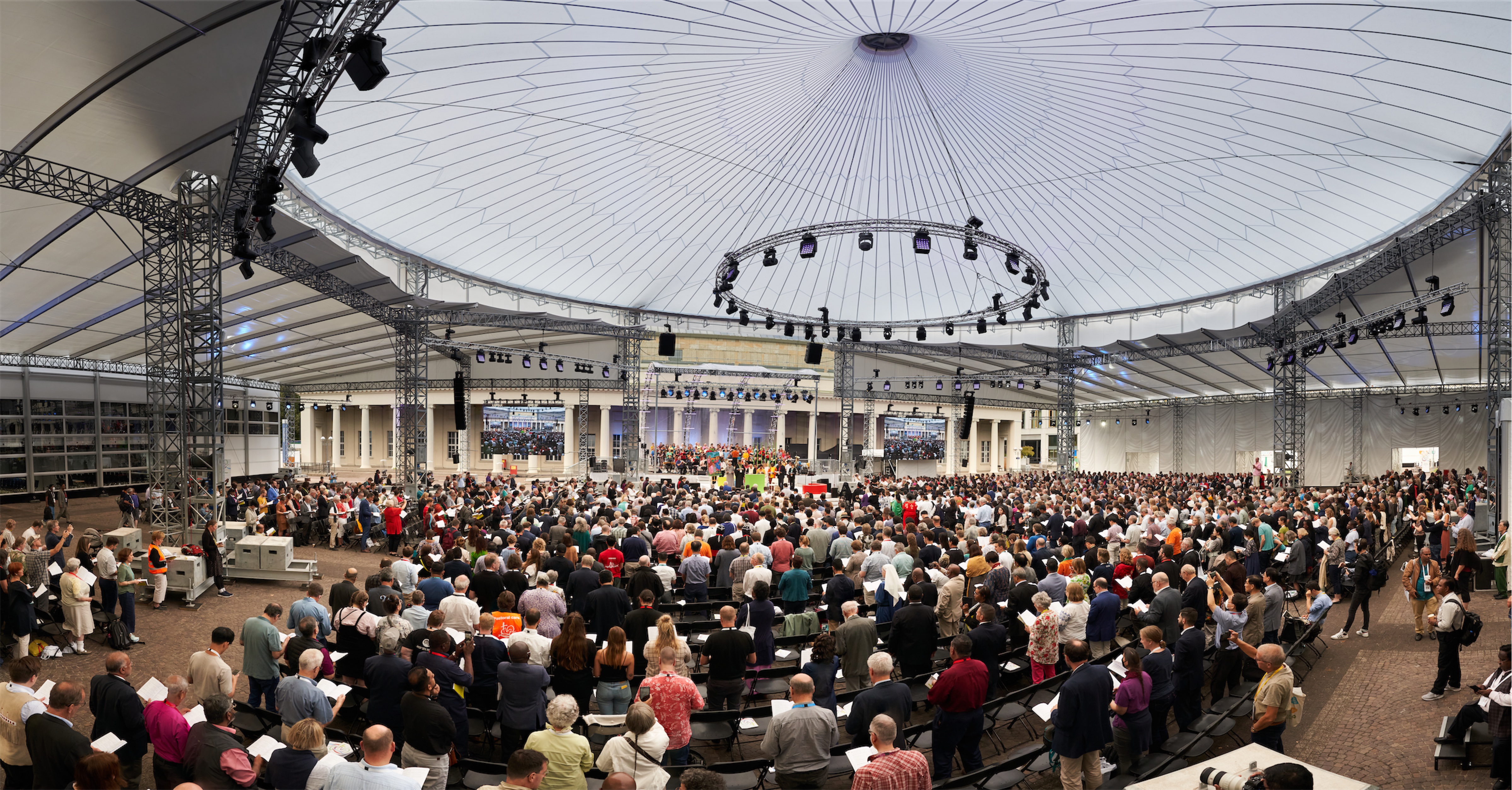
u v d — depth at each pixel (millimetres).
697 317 42750
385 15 10195
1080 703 6742
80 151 15195
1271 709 7016
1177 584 13367
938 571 11680
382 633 8266
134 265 22562
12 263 20656
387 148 23172
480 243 30891
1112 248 33656
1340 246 28547
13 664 6523
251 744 6953
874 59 23938
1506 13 15547
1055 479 40312
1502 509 18547
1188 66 20922
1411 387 41781
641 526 16391
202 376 18062
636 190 29797
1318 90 20359
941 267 38969
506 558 11398
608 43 20312
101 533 22219
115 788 4875
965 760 7523
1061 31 20312
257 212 13602
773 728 6234
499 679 7535
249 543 17078
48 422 30906
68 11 11289
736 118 25953
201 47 12508
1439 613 9961
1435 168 22203
